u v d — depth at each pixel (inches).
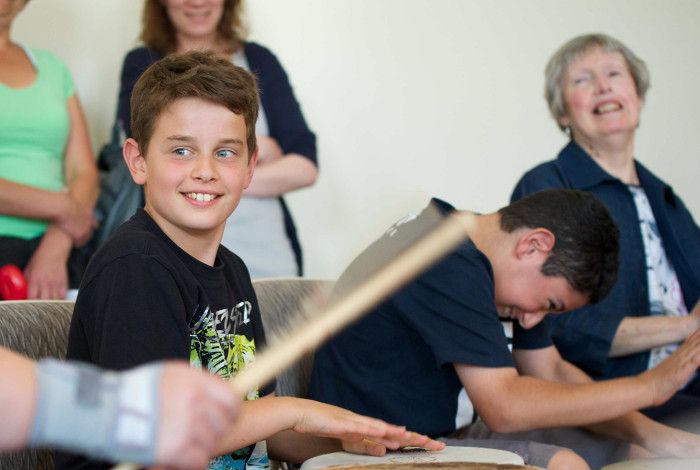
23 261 135.0
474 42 212.4
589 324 134.6
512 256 105.7
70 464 70.5
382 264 100.9
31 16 176.9
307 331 52.8
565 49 158.6
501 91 215.5
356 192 205.5
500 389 99.0
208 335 80.7
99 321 72.9
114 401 38.1
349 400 104.7
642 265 147.0
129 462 38.1
